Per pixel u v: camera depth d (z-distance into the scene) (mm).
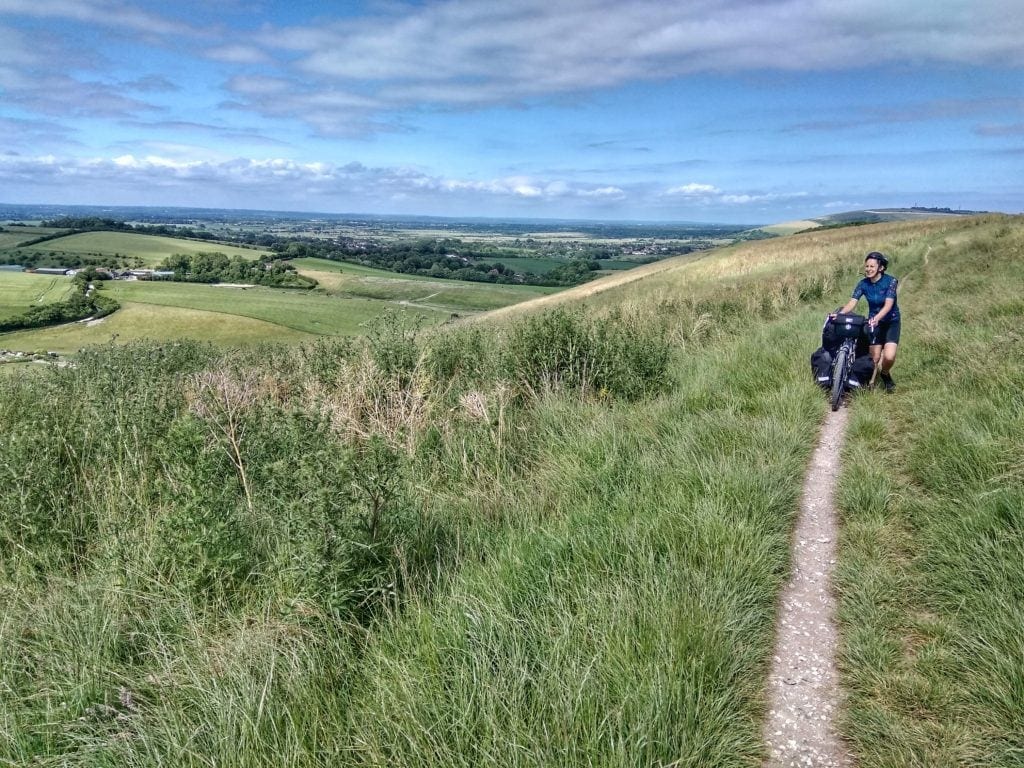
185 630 3084
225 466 4680
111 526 3955
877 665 2842
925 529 3879
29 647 3064
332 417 5406
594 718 2326
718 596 3197
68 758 2447
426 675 2574
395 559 3500
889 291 7156
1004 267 16422
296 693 2516
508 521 4141
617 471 4898
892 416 6320
